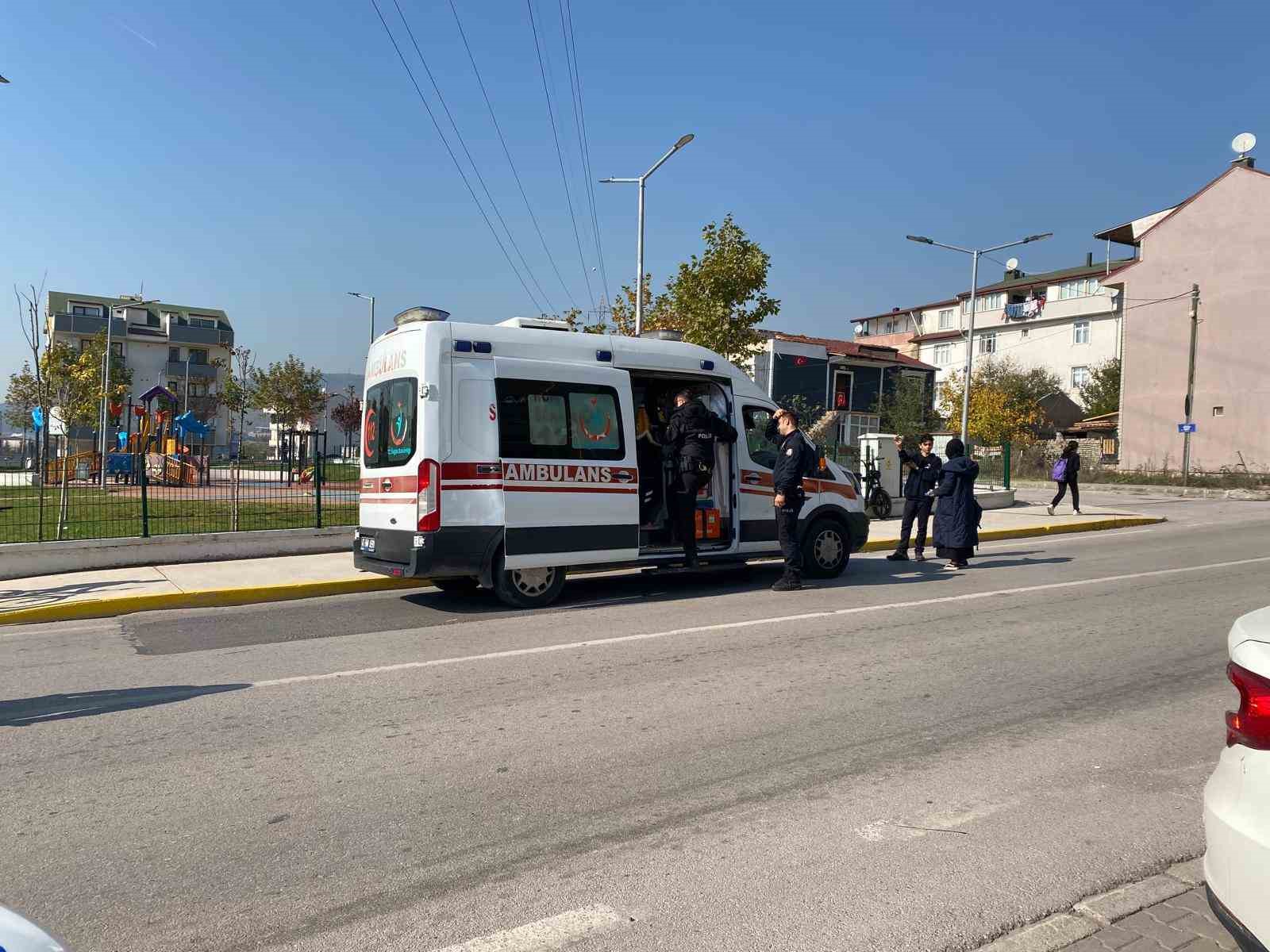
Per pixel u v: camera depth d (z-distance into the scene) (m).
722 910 3.22
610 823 3.96
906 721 5.36
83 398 24.92
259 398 58.50
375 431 9.41
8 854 3.71
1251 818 2.43
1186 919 3.17
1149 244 36.81
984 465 25.31
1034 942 3.02
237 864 3.59
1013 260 36.81
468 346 8.84
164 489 12.87
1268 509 22.56
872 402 49.50
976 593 9.92
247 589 9.98
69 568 11.40
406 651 7.32
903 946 3.00
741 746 4.94
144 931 3.10
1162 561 12.61
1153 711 5.56
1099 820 3.98
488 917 3.18
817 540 10.92
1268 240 33.41
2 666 7.05
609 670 6.61
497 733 5.18
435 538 8.57
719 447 10.44
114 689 6.27
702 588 10.44
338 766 4.67
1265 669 2.49
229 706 5.78
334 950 2.97
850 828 3.90
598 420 9.47
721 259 21.86
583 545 9.26
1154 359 36.59
